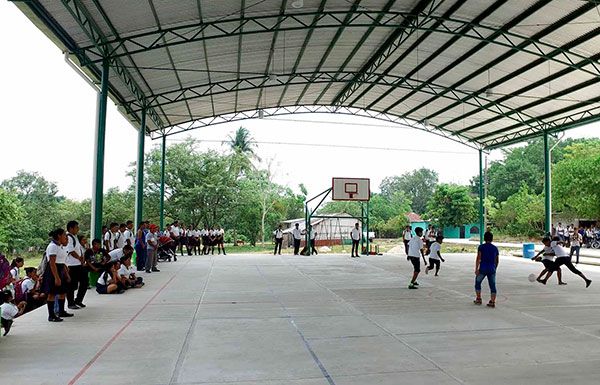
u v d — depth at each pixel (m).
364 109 25.86
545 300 9.57
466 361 5.21
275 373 4.77
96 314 7.93
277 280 12.88
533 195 44.91
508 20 14.01
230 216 39.97
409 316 7.83
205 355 5.45
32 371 4.82
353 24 14.00
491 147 27.61
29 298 9.31
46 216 35.72
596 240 31.27
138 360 5.23
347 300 9.51
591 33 13.87
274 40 15.81
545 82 17.73
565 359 5.30
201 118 24.53
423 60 18.03
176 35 13.51
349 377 4.65
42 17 10.91
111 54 13.03
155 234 15.23
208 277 13.50
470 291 10.84
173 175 38.53
